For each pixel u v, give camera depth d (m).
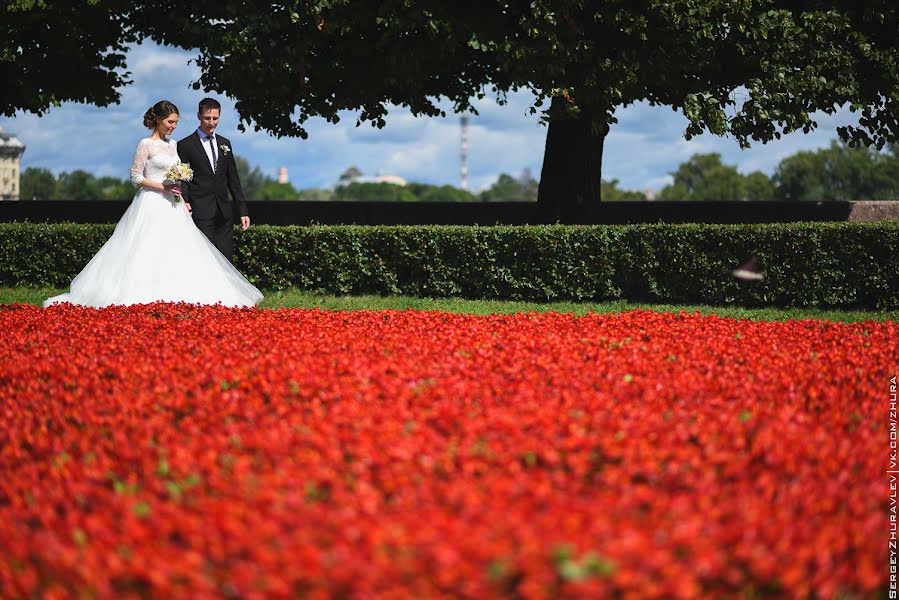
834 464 4.37
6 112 22.67
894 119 18.02
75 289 12.42
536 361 6.81
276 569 3.17
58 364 6.87
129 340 8.12
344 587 3.07
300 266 16.59
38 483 4.31
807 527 3.53
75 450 4.73
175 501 3.88
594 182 20.77
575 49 16.62
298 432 4.78
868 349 8.05
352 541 3.33
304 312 10.34
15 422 5.32
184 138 13.42
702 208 23.03
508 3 17.09
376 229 16.36
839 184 119.50
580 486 3.93
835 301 14.80
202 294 12.38
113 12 21.14
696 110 16.84
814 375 6.63
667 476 4.07
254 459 4.37
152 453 4.52
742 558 3.29
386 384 5.84
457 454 4.32
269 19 17.03
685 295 15.48
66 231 17.17
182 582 3.24
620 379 6.28
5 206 25.08
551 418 4.95
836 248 14.70
